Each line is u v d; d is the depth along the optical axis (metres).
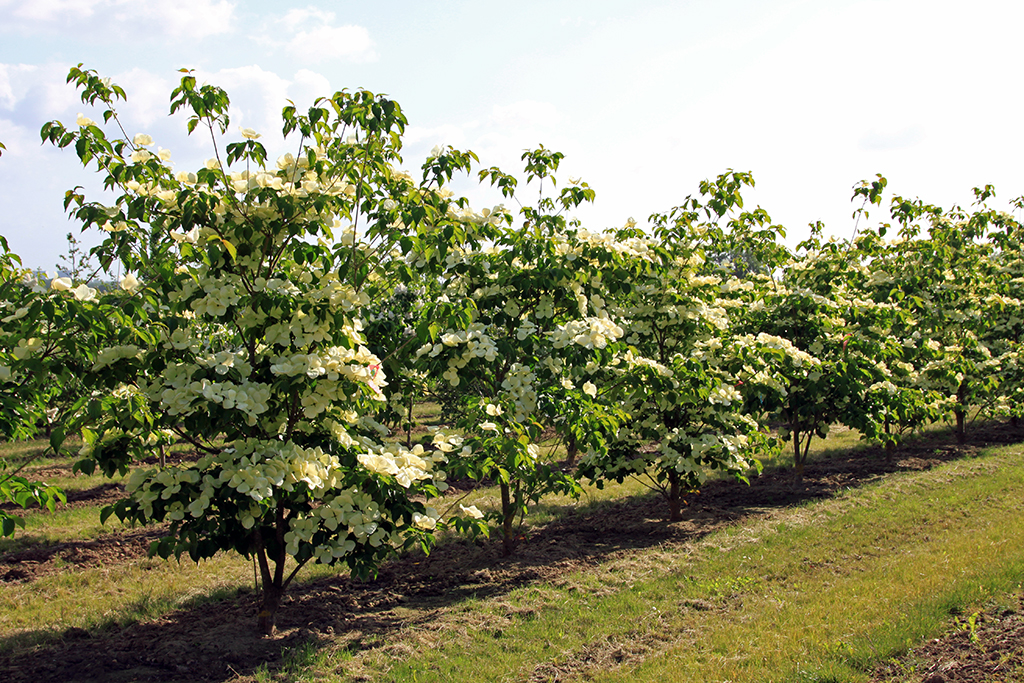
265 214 3.80
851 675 3.40
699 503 7.93
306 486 3.79
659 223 8.20
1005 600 4.03
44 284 3.59
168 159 3.79
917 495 7.36
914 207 10.22
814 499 7.73
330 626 4.57
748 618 4.38
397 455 4.21
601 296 6.06
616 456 7.07
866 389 8.35
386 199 4.64
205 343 4.02
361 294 3.87
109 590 5.55
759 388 7.27
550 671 3.82
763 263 10.15
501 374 5.75
